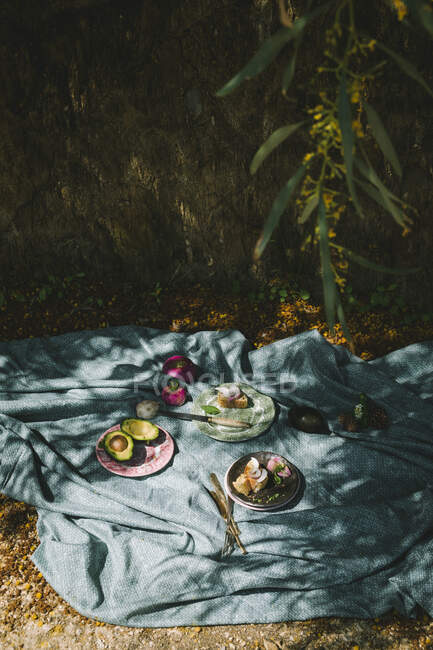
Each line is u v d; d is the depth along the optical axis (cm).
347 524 160
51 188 221
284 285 227
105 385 191
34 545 163
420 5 101
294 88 202
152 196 222
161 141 213
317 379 191
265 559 155
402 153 204
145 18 199
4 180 217
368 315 220
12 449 172
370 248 220
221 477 171
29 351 202
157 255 231
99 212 225
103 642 147
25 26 200
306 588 152
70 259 231
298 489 167
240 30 198
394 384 190
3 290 227
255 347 213
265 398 187
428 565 152
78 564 154
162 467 172
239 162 214
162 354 204
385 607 149
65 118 211
